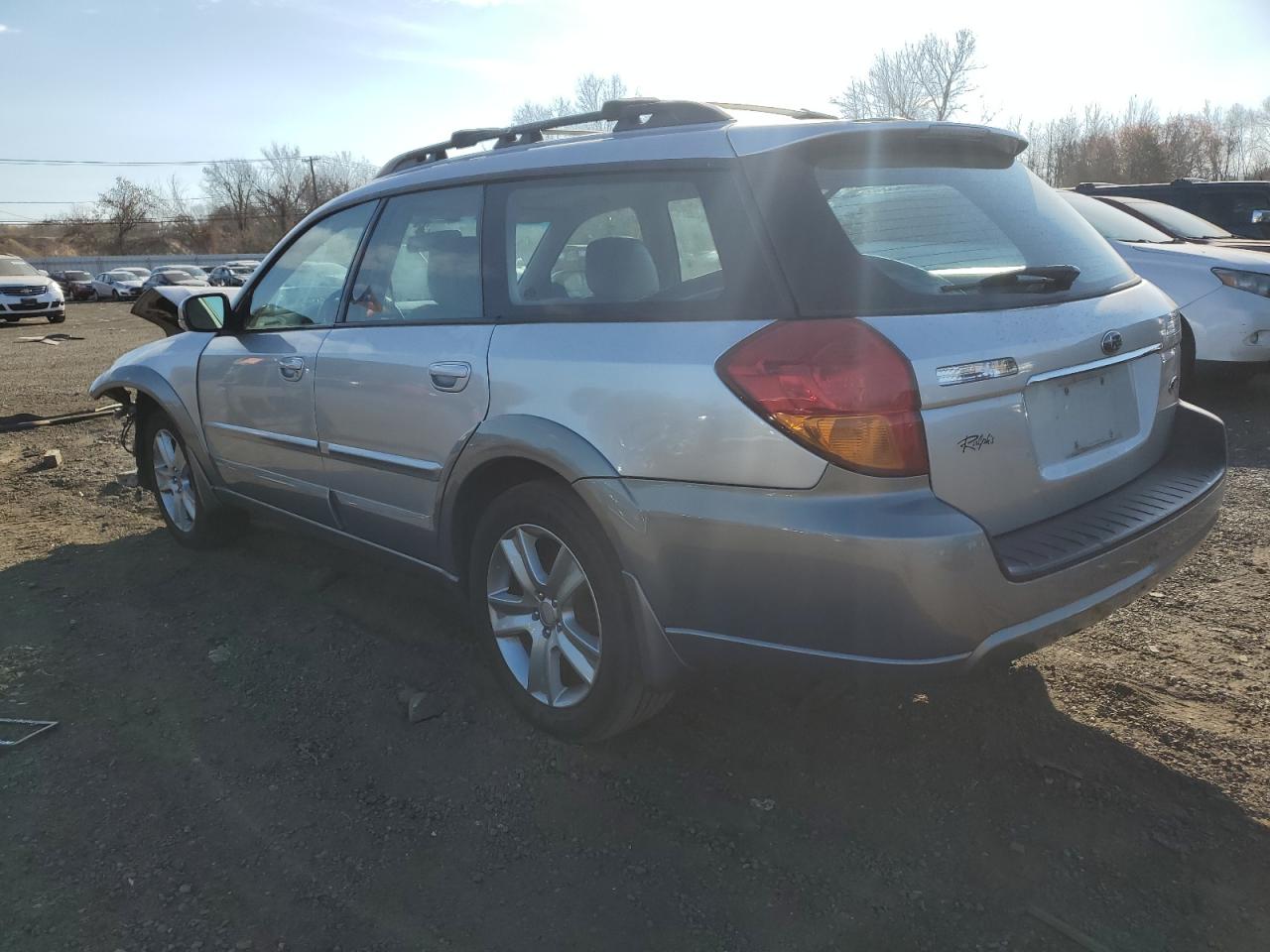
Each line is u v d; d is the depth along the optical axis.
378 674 3.35
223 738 2.95
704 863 2.34
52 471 6.48
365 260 3.46
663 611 2.42
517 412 2.68
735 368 2.21
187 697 3.21
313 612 3.89
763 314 2.25
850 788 2.61
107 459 6.86
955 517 2.10
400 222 3.35
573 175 2.77
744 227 2.34
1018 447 2.28
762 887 2.25
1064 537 2.32
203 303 4.23
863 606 2.11
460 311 3.01
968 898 2.19
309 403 3.52
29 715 3.11
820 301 2.20
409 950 2.07
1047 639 2.28
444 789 2.67
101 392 4.93
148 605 4.01
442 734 2.95
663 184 2.54
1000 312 2.30
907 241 2.40
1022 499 2.31
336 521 3.64
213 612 3.92
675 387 2.31
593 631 2.71
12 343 19.05
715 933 2.11
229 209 82.81
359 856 2.39
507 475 2.88
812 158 2.41
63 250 81.44
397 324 3.21
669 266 2.55
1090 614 2.34
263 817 2.55
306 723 3.03
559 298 2.74
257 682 3.30
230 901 2.23
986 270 2.45
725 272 2.35
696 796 2.60
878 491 2.10
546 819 2.52
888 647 2.13
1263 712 2.90
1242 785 2.56
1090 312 2.51
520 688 2.93
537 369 2.64
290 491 3.83
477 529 2.94
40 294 25.12
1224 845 2.34
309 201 78.81
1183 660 3.26
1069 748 2.76
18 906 2.22
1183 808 2.48
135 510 5.50
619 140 2.72
